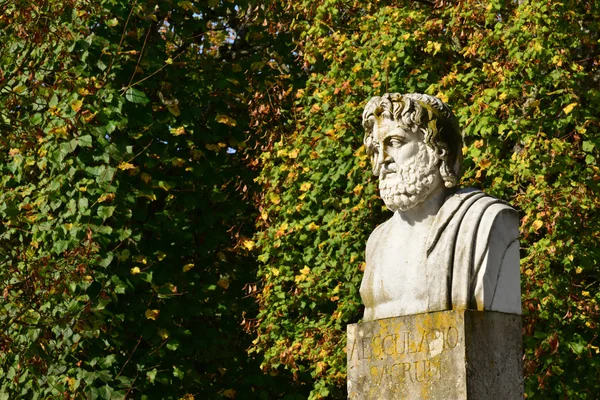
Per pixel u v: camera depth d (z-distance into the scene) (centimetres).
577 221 1381
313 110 1628
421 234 870
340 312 1509
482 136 1447
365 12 1694
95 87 1623
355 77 1583
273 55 1850
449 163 877
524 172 1387
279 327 1560
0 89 1594
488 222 832
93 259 1575
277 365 1545
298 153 1614
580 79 1462
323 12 1631
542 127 1432
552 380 1373
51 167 1631
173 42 1753
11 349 1555
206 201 1711
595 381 1386
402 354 845
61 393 1579
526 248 1406
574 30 1457
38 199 1616
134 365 1622
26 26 1584
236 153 1803
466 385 803
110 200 1605
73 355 1592
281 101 1784
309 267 1595
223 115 1728
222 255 1731
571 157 1411
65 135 1594
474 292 825
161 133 1681
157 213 1667
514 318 838
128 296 1625
